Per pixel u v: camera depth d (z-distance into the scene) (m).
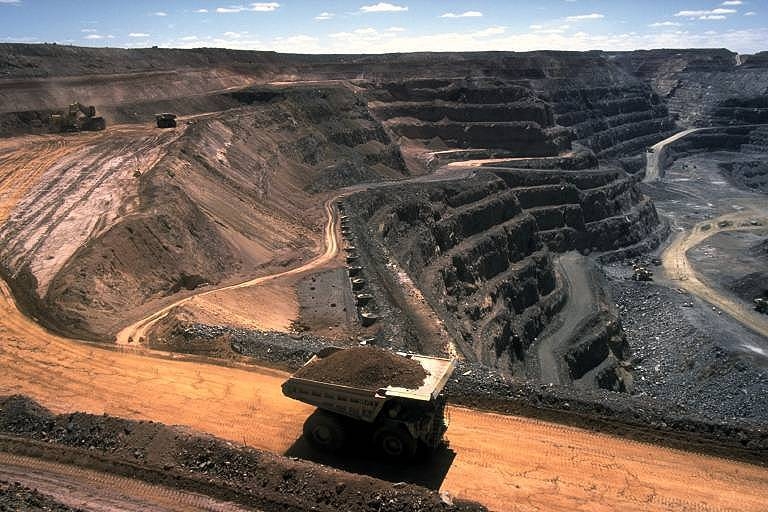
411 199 82.25
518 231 94.06
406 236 75.38
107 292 37.12
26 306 34.16
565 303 88.25
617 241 113.50
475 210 89.38
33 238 42.66
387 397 19.16
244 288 44.03
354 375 20.06
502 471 20.17
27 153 64.06
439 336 45.97
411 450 19.70
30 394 24.75
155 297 40.06
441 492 18.12
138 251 42.06
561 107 168.62
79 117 78.94
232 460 19.02
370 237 66.56
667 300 85.94
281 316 41.91
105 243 40.59
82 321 33.09
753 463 21.42
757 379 60.75
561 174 113.94
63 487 18.08
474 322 68.94
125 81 101.19
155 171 56.25
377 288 50.16
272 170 79.19
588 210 113.44
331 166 91.44
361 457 20.58
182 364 28.38
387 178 99.50
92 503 17.28
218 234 52.31
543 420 23.91
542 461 20.92
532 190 108.56
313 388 20.03
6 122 74.62
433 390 19.33
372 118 117.19
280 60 152.50
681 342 73.50
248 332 32.50
